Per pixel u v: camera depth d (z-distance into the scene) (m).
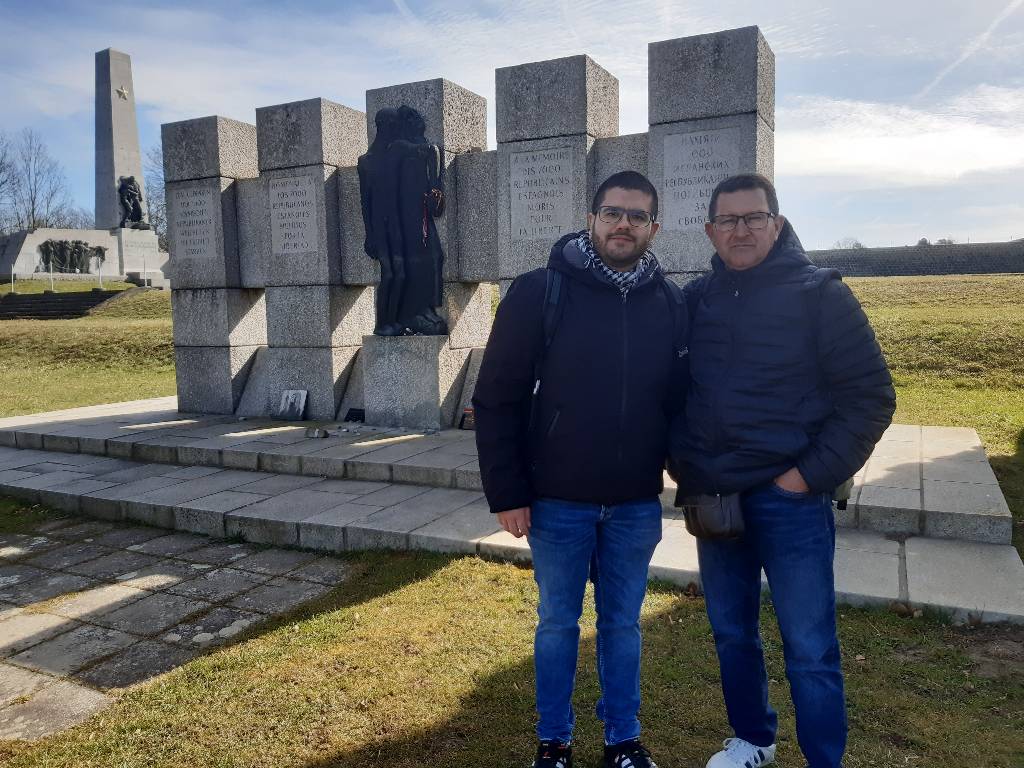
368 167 7.67
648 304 2.40
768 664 3.27
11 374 16.30
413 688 3.15
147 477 6.75
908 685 3.06
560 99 7.17
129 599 4.39
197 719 3.00
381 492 5.95
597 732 2.82
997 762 2.55
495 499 2.44
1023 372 11.05
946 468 5.70
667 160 6.72
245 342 9.49
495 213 7.84
